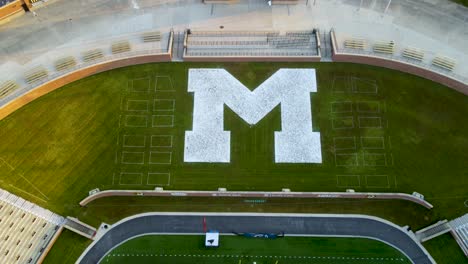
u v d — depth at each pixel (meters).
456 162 66.06
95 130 68.62
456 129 68.25
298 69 72.75
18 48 73.44
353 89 71.25
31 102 70.31
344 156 66.81
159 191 63.72
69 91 71.25
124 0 77.19
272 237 61.75
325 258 60.84
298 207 63.66
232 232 62.12
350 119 69.31
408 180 65.00
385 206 63.72
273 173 65.81
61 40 74.06
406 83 71.56
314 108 70.19
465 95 70.50
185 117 69.69
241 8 77.00
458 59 72.19
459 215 62.69
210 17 76.31
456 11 76.88
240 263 60.50
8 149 66.88
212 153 67.19
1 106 67.69
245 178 65.50
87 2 76.94
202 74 72.44
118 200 64.19
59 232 61.41
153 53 72.31
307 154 67.06
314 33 74.56
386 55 72.12
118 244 61.53
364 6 77.00
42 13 76.38
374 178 65.31
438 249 60.69
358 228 62.41
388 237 61.81
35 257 59.47
